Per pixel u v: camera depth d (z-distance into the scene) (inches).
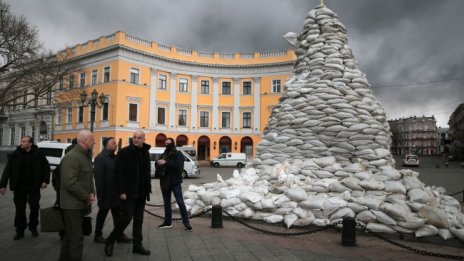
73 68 1110.4
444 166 1652.3
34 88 1060.5
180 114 1593.3
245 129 1646.2
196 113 1615.4
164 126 1535.4
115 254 209.2
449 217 240.5
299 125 337.1
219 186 327.9
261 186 304.3
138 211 211.5
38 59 1002.7
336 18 393.1
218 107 1643.7
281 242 232.7
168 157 276.2
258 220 278.4
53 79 1052.5
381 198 255.1
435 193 299.9
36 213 253.1
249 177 331.3
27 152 250.5
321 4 399.5
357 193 265.6
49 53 1045.8
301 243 230.1
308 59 378.0
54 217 197.0
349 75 353.4
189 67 1609.3
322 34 386.6
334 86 341.7
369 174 283.1
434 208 236.2
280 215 272.2
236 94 1656.0
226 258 199.9
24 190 245.9
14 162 244.4
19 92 1051.9
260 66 1637.6
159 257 202.7
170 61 1562.5
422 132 5157.5
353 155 314.5
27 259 198.1
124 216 204.4
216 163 1465.3
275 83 1626.5
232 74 1659.7
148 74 1502.2
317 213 262.7
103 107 1443.2
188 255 206.1
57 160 884.6
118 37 1411.2
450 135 3853.3
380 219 240.1
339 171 295.4
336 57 361.1
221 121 1644.9
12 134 1904.5
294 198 271.3
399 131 5349.4
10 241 238.2
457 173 1110.4
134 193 205.0
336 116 325.1
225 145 1653.5
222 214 294.0
